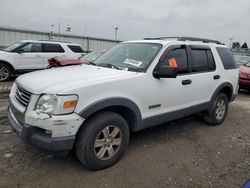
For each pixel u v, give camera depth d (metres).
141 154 3.73
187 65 4.32
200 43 4.78
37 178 2.97
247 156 3.89
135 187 2.92
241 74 9.67
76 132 2.87
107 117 3.12
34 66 10.49
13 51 10.07
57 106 2.72
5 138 3.98
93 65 4.15
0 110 5.47
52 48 10.96
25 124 2.84
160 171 3.29
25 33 19.17
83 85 2.90
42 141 2.77
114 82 3.16
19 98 3.17
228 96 5.59
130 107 3.35
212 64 4.93
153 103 3.70
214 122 5.23
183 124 5.26
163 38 4.64
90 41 23.48
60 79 3.10
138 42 4.40
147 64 3.69
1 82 9.53
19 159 3.37
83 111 2.86
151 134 4.57
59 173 3.11
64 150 2.82
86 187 2.87
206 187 3.01
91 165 3.11
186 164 3.52
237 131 5.05
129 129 3.66
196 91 4.46
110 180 3.02
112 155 3.29
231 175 3.30
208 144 4.28
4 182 2.86
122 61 4.02
